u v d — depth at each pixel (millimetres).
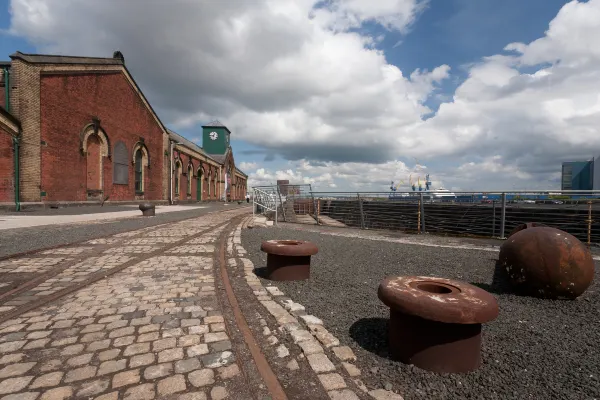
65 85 20500
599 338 3268
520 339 3207
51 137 19469
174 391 2250
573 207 10195
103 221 14031
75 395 2197
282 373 2488
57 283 4926
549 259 4414
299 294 4555
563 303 4367
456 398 2262
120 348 2873
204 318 3576
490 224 11617
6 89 17547
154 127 32469
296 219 17812
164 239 9500
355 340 3100
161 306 3951
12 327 3301
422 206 12625
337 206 17141
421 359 2576
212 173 56156
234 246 8539
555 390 2355
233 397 2195
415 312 2475
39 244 8008
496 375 2535
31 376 2422
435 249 8531
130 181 28062
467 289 2787
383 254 7723
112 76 25125
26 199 17891
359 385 2359
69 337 3082
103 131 24094
